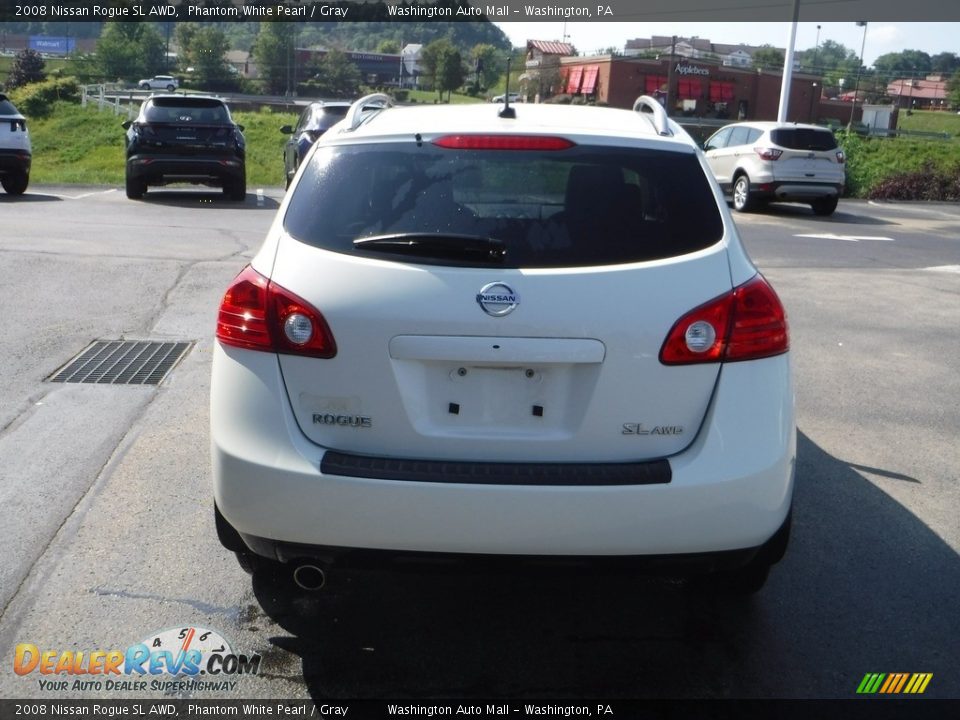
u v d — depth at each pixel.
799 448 5.23
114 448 4.86
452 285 2.79
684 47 78.94
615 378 2.79
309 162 3.19
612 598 3.59
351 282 2.83
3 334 6.76
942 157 44.19
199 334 7.00
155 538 3.93
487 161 3.07
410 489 2.73
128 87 79.38
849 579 3.76
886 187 26.55
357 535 2.79
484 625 3.39
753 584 3.40
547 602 3.56
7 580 3.57
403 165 3.07
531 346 2.77
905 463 5.05
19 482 4.41
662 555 2.82
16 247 9.74
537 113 3.49
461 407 2.83
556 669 3.13
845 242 14.64
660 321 2.80
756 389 2.87
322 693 2.99
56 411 5.34
